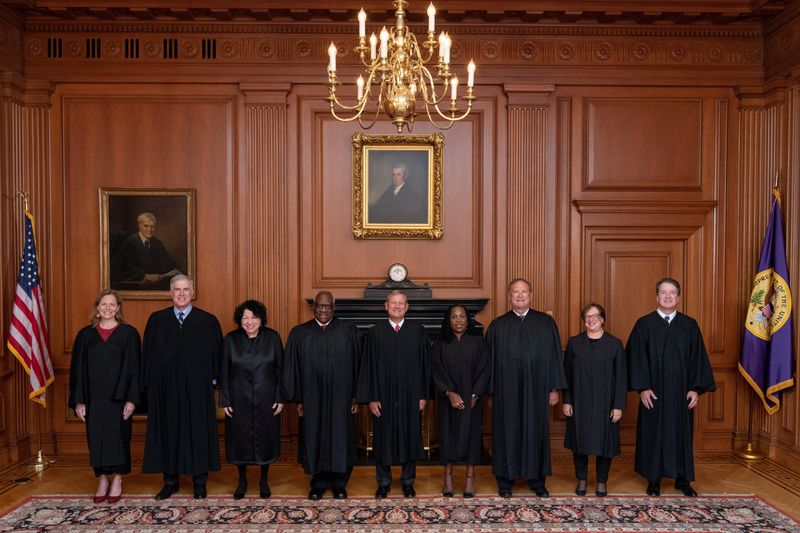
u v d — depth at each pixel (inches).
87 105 247.0
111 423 187.0
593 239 252.2
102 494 191.0
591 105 251.8
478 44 248.7
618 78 249.6
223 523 175.2
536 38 249.1
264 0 232.5
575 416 196.1
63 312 246.7
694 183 252.2
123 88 247.4
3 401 229.3
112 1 231.0
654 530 171.5
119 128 247.4
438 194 248.8
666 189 252.4
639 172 252.4
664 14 237.8
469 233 252.4
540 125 249.8
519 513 182.5
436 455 236.7
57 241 247.0
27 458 236.8
